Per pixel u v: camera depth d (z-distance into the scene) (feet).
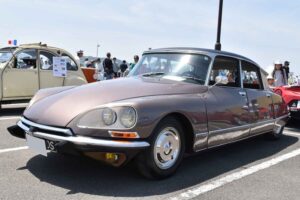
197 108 15.07
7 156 16.46
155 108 13.37
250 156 18.99
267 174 16.02
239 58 19.16
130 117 12.74
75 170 14.97
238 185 14.42
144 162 13.50
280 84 36.81
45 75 31.22
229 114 16.93
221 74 17.53
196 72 16.85
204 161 17.56
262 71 21.34
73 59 33.68
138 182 13.98
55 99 14.57
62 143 12.76
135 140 12.83
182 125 14.90
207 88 16.37
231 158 18.39
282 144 22.25
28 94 30.19
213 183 14.47
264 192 13.82
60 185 13.34
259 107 19.75
